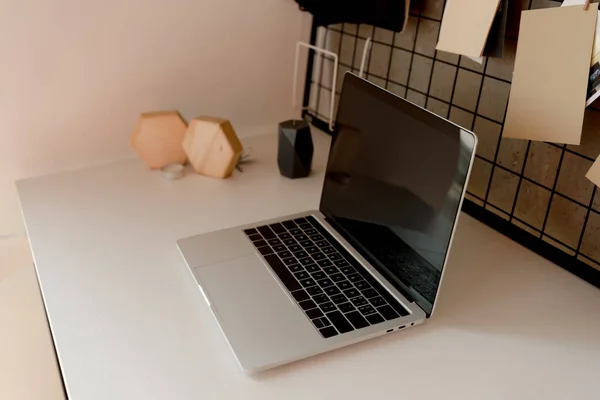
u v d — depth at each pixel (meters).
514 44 0.96
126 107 1.22
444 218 0.77
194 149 1.17
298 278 0.85
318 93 1.43
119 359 0.72
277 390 0.69
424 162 0.81
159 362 0.72
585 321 0.84
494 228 1.06
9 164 1.15
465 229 1.06
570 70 0.83
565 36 0.83
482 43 0.93
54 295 0.82
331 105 1.33
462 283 0.91
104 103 1.19
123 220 1.01
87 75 1.16
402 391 0.70
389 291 0.84
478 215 1.09
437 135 0.78
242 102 1.37
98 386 0.68
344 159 0.98
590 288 0.91
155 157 1.20
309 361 0.73
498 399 0.70
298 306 0.80
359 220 0.93
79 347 0.74
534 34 0.86
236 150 1.15
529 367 0.75
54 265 0.88
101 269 0.88
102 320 0.78
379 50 1.24
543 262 0.97
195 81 1.28
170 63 1.24
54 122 1.16
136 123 1.24
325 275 0.86
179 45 1.23
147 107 1.25
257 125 1.42
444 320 0.82
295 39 1.37
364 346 0.76
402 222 0.84
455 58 1.07
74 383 0.68
